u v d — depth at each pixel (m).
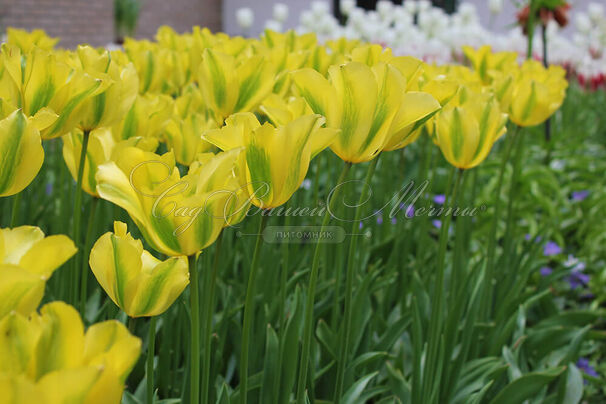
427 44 3.79
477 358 1.26
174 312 1.04
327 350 1.02
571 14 6.30
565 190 2.49
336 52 1.07
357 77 0.65
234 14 10.75
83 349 0.46
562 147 2.89
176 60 1.26
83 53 0.80
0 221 1.38
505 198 2.34
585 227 2.32
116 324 0.46
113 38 8.16
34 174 0.61
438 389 0.99
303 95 0.68
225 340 1.09
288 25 10.06
